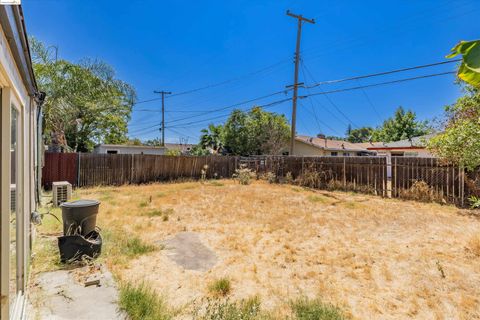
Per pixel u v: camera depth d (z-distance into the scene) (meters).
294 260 3.68
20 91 2.30
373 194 9.16
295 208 6.96
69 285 2.74
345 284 3.04
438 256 3.78
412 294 2.83
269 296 2.79
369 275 3.24
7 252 1.84
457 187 7.23
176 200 7.94
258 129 20.44
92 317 2.21
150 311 2.32
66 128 13.27
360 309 2.56
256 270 3.37
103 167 10.74
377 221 5.68
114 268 3.24
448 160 6.22
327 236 4.70
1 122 1.81
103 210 6.27
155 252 3.87
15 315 2.01
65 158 9.89
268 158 13.53
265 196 8.80
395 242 4.39
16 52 1.75
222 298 2.71
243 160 15.02
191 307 2.52
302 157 11.81
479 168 6.79
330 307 2.51
